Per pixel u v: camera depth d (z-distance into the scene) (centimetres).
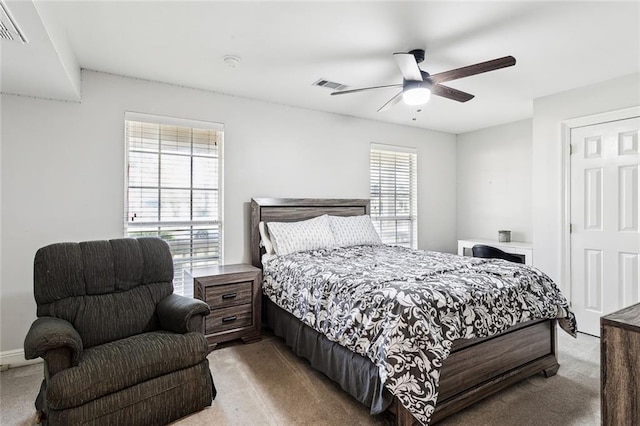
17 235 262
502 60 210
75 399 161
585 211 334
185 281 315
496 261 276
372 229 399
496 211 494
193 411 199
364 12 206
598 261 326
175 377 192
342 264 274
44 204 270
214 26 221
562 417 196
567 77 311
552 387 228
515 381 218
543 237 364
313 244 345
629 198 307
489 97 366
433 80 240
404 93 248
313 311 240
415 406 159
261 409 204
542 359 239
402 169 496
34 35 178
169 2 194
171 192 327
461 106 399
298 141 397
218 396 218
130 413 176
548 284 244
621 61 277
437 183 528
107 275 227
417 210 505
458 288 199
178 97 325
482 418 195
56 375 163
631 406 101
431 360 165
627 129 307
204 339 209
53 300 207
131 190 308
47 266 209
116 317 220
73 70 250
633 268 305
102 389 168
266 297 332
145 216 315
